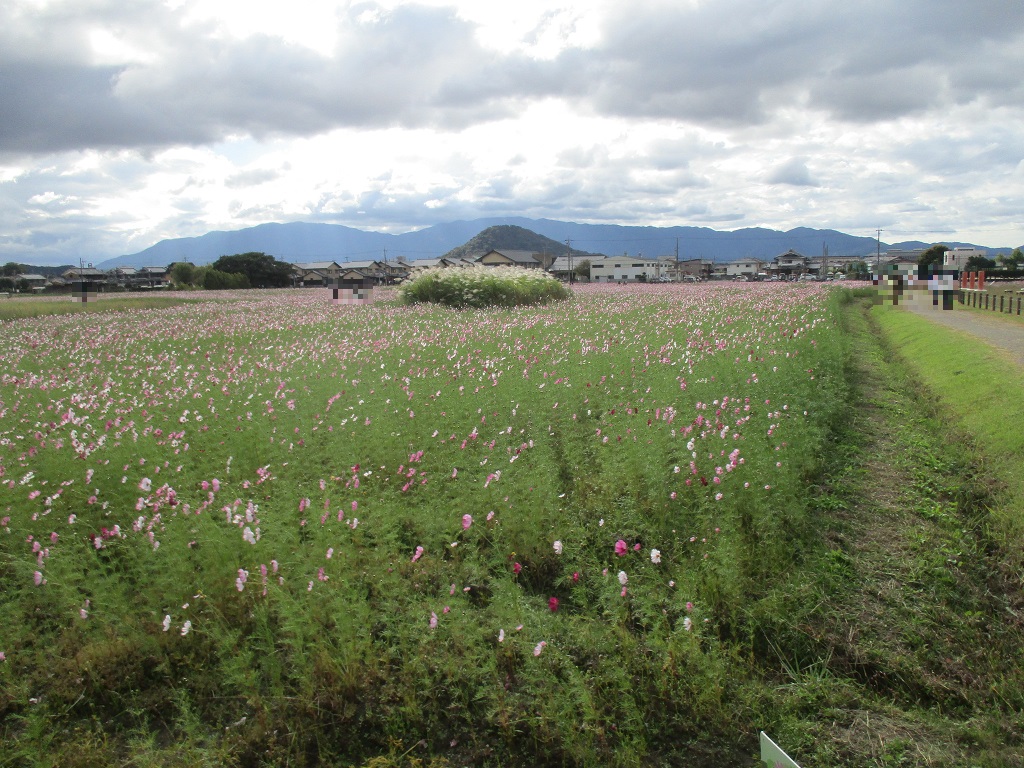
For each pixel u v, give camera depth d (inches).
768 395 359.9
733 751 145.6
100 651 171.6
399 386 395.2
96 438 307.6
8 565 209.8
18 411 370.3
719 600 188.4
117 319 1042.1
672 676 161.0
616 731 148.5
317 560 196.4
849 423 376.2
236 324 885.2
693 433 293.6
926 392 471.8
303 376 453.7
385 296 1557.6
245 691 157.0
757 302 1086.4
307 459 289.3
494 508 233.1
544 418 344.2
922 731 148.3
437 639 174.7
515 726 152.8
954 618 184.1
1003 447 304.0
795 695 158.9
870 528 239.1
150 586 195.6
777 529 222.2
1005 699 154.9
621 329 690.8
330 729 154.6
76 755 146.7
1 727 159.0
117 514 239.8
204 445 305.0
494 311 1037.2
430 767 142.8
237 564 197.0
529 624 177.3
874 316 1133.1
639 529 226.2
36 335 783.1
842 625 182.9
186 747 146.2
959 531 232.1
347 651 164.1
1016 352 526.3
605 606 186.7
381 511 226.7
